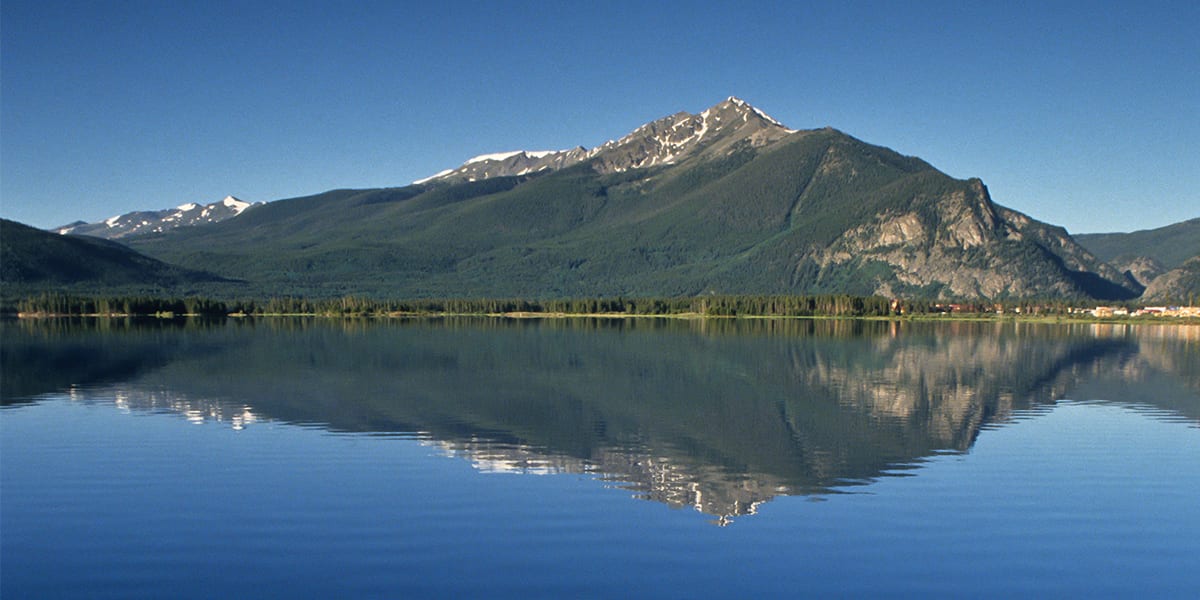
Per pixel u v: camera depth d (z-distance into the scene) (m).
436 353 161.00
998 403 97.31
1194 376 126.94
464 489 56.91
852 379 119.81
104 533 47.97
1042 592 40.75
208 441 72.62
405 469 62.50
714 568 43.19
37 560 44.16
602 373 126.00
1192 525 49.97
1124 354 169.00
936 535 48.19
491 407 91.88
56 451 68.31
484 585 40.97
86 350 165.75
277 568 42.94
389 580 41.62
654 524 49.78
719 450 70.25
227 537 47.28
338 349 170.38
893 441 74.69
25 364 137.38
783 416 87.19
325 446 70.62
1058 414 89.44
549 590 40.50
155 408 90.56
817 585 41.28
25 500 54.22
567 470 62.38
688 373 126.50
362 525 49.22
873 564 43.94
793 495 55.97
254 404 93.44
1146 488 57.97
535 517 50.75
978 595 40.41
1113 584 41.69
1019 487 58.19
